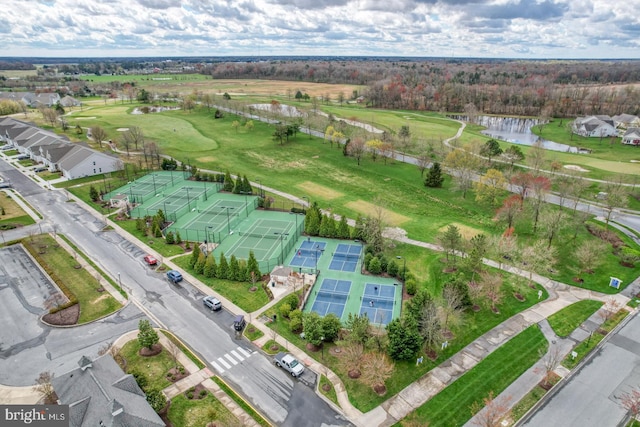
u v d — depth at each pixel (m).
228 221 92.94
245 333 57.34
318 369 51.16
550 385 49.56
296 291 66.88
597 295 67.56
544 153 133.75
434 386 48.94
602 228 89.00
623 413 46.19
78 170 118.12
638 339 57.59
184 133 171.38
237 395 47.06
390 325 52.72
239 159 139.00
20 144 142.88
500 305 64.19
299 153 144.88
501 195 106.12
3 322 58.81
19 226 87.69
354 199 107.00
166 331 57.19
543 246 74.38
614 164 132.88
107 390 41.00
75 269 72.19
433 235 86.75
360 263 76.25
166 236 81.62
